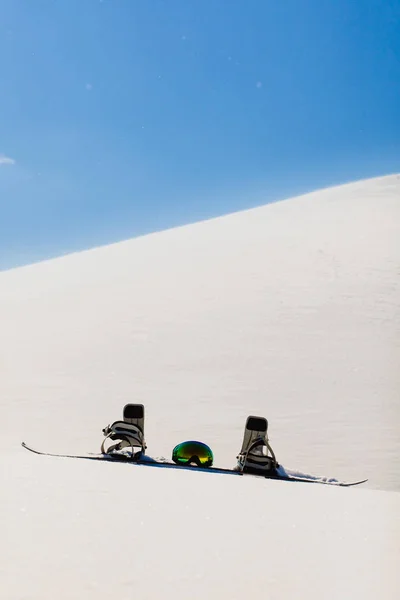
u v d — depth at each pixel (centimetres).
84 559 223
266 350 1588
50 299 2230
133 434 557
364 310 1933
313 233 3114
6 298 2308
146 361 1524
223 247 2925
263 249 2800
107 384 1362
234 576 217
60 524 260
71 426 1072
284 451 971
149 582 206
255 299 2052
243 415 1161
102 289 2317
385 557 243
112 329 1809
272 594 203
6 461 399
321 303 1997
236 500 336
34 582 199
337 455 950
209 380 1383
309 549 253
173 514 291
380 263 2500
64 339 1741
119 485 340
